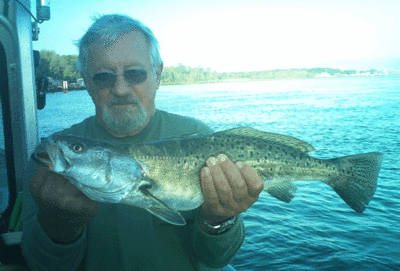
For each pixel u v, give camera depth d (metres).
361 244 2.75
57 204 0.53
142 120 0.71
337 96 22.70
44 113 13.20
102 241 0.63
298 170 0.88
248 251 2.66
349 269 2.40
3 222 0.92
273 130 9.16
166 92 34.44
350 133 8.47
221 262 0.65
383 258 2.52
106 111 0.68
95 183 0.64
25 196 0.67
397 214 3.34
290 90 33.12
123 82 0.66
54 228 0.55
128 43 0.66
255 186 0.61
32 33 1.12
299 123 10.56
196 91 35.88
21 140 0.96
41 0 1.11
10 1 0.91
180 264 0.66
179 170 0.72
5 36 0.91
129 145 0.69
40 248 0.56
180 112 14.38
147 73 0.69
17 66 0.93
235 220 0.65
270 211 3.42
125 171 0.66
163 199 0.71
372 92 25.67
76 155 0.62
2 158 0.95
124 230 0.63
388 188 4.19
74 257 0.59
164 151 0.72
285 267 2.43
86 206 0.54
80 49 0.69
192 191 0.72
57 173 0.58
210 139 0.78
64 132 0.73
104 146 0.66
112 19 0.67
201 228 0.62
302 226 3.08
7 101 0.94
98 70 0.66
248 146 0.82
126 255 0.61
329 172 0.92
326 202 3.66
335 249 2.66
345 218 3.25
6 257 0.82
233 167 0.60
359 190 0.94
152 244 0.63
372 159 0.94
